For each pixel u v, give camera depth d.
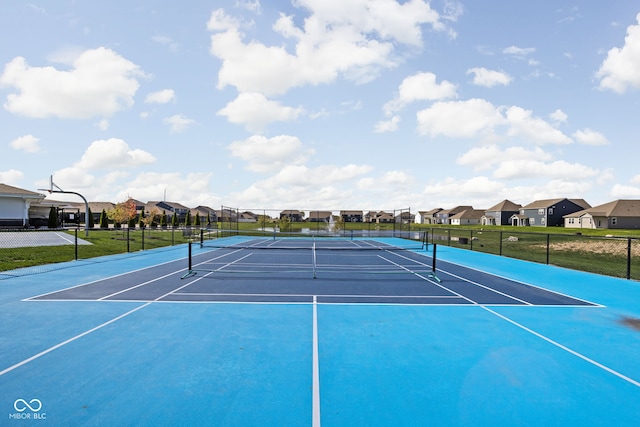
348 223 62.69
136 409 3.83
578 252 24.80
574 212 70.50
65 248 20.28
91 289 10.05
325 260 18.00
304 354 5.39
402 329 6.68
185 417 3.70
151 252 21.12
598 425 3.68
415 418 3.74
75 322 6.89
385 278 12.48
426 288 10.71
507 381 4.59
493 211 87.31
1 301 8.58
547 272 14.37
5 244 21.19
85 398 4.05
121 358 5.16
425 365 5.04
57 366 4.88
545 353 5.54
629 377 4.75
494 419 3.74
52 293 9.49
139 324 6.81
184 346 5.66
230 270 14.05
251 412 3.80
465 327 6.84
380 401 4.07
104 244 23.70
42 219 53.81
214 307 8.16
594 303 8.93
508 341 6.07
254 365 4.98
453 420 3.72
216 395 4.14
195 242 28.98
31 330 6.39
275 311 7.88
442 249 25.70
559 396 4.23
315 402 4.02
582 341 6.11
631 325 7.07
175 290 10.02
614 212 58.75
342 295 9.60
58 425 3.53
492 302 8.95
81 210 70.44
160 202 93.19
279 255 20.33
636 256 22.58
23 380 4.47
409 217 37.59
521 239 36.56
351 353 5.46
